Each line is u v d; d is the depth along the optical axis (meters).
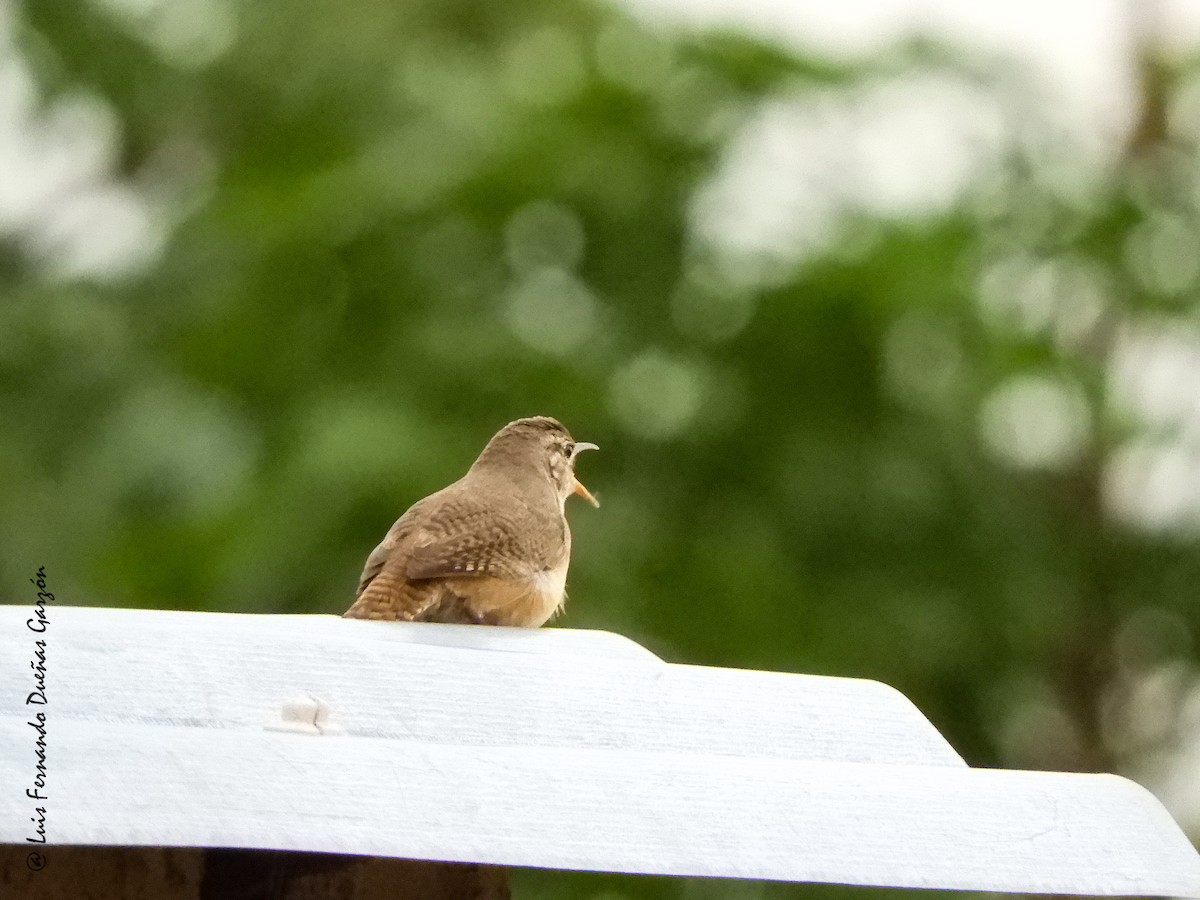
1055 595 15.04
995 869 5.14
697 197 16.44
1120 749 16.06
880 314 14.82
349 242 16.34
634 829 4.87
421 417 14.62
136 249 18.70
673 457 14.77
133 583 14.66
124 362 17.47
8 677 5.05
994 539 14.73
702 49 17.47
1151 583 15.80
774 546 14.36
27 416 17.23
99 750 4.56
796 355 14.93
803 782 5.35
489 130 17.27
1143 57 17.53
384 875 5.25
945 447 14.74
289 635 5.57
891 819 5.23
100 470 16.16
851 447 14.61
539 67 18.52
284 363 16.06
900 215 16.03
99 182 21.16
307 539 13.88
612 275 16.05
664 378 15.44
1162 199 16.73
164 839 4.29
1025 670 14.96
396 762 4.85
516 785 4.93
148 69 20.44
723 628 14.04
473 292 15.88
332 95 19.28
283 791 4.59
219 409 16.06
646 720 5.70
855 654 14.09
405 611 7.40
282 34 20.25
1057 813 5.47
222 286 17.03
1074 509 16.11
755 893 11.80
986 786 5.57
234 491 15.07
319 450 14.34
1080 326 16.31
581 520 14.31
